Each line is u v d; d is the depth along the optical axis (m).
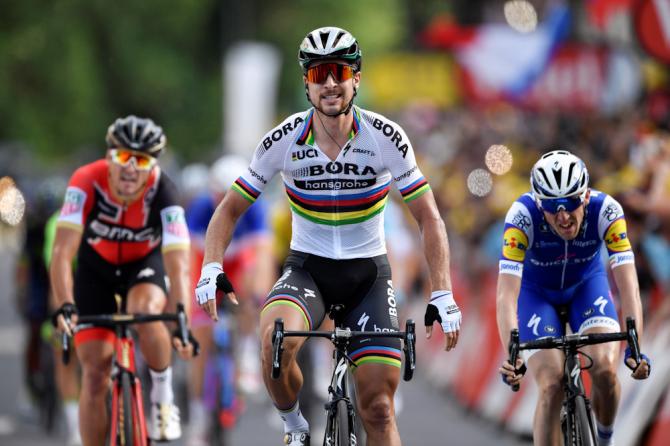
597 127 37.88
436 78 70.56
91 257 21.12
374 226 17.91
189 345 19.20
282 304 17.16
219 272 17.39
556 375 18.69
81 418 19.91
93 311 21.20
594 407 18.98
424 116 82.06
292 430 17.75
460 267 41.44
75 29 81.56
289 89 119.88
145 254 21.28
